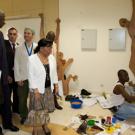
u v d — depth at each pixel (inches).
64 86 186.5
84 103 163.2
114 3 176.2
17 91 137.8
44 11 196.2
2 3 210.4
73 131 118.6
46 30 197.8
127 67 180.7
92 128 118.1
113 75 185.9
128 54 178.9
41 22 197.0
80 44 191.2
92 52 188.9
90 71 191.9
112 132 113.3
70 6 188.5
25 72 127.0
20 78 127.8
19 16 205.5
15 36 132.5
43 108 107.1
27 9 201.8
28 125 115.6
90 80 193.2
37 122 107.8
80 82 196.2
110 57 184.2
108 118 128.7
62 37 195.0
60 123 128.9
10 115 124.0
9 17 208.8
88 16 185.0
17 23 206.7
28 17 201.9
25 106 129.2
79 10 186.9
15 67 127.2
